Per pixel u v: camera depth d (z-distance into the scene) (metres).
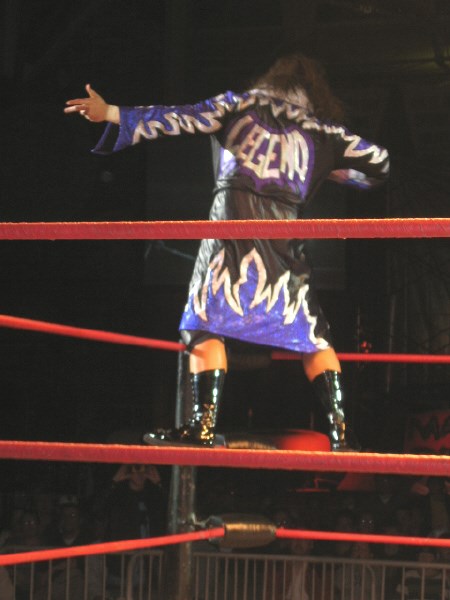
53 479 13.02
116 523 8.26
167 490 10.41
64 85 15.42
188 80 14.84
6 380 16.03
